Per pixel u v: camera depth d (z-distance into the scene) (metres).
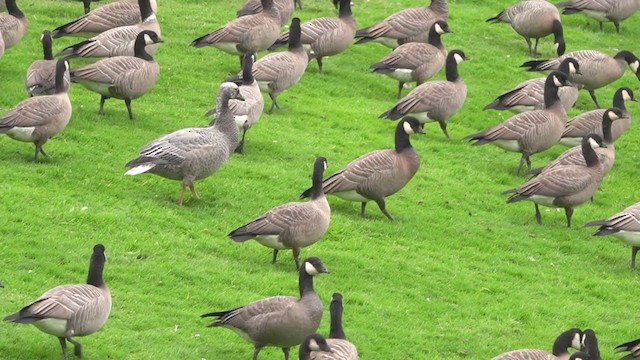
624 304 21.47
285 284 19.59
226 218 22.06
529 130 26.06
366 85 31.23
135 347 16.89
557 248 23.58
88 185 22.50
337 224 22.62
